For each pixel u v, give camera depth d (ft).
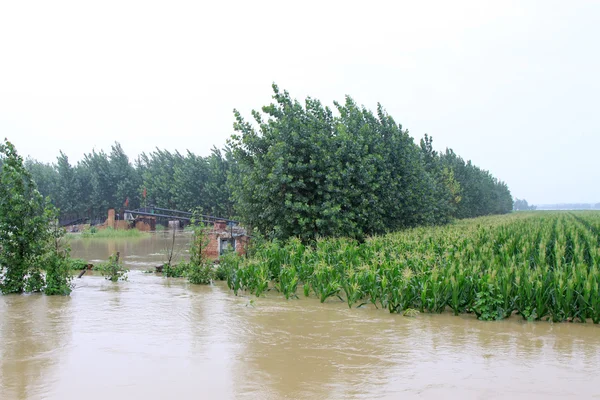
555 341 27.81
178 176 214.28
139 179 234.99
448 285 35.60
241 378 21.09
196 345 26.30
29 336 28.17
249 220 74.38
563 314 32.96
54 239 50.16
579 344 27.17
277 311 36.11
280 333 29.32
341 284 40.78
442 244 55.42
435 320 33.37
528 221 117.80
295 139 70.49
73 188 217.97
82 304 38.70
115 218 177.58
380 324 32.01
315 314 35.14
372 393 19.44
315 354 24.90
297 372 22.00
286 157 69.21
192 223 61.57
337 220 68.33
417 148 109.70
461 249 50.31
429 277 36.68
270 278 48.83
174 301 40.19
